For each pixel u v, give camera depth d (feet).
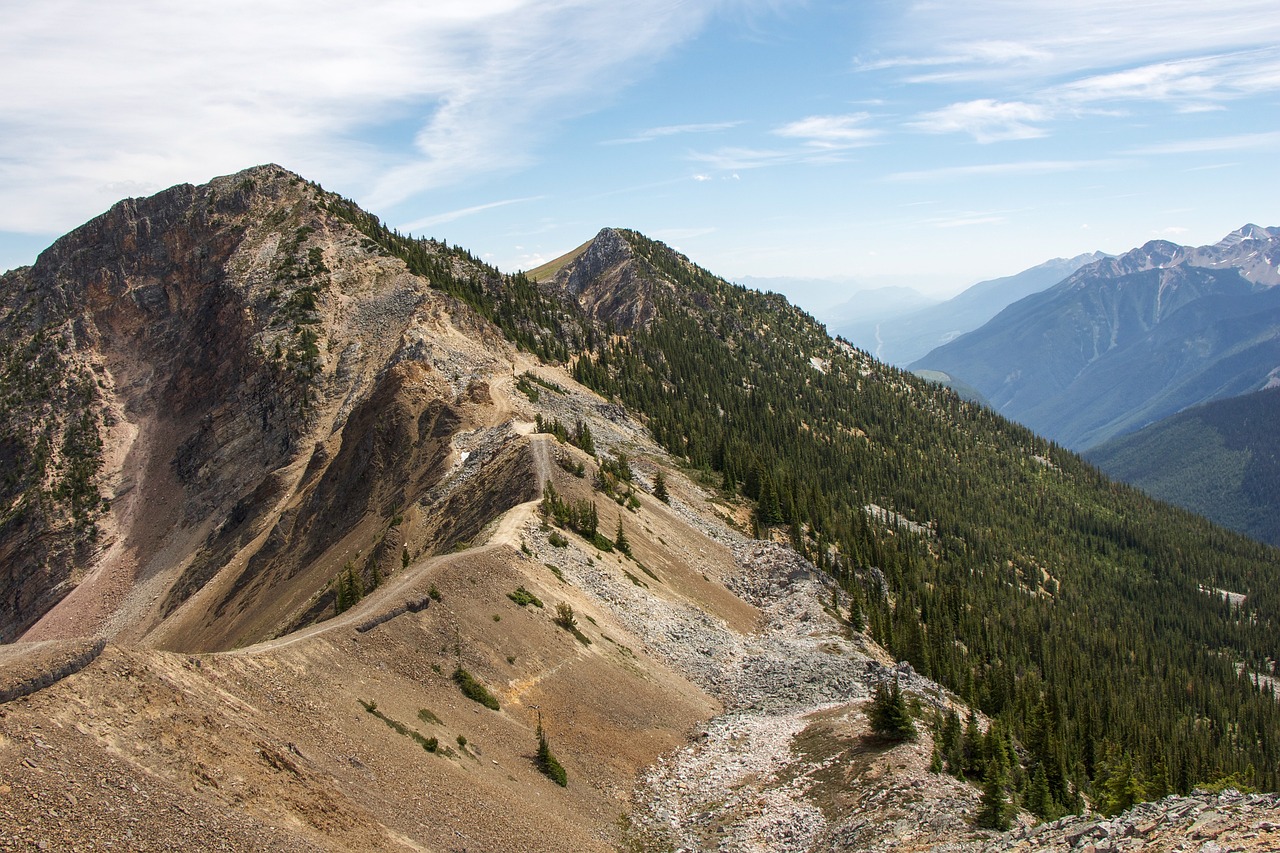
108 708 107.24
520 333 652.07
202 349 560.61
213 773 106.42
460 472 368.89
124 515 498.69
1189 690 537.24
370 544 344.49
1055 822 131.03
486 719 168.66
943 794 158.71
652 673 230.68
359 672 158.61
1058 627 561.84
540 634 209.87
